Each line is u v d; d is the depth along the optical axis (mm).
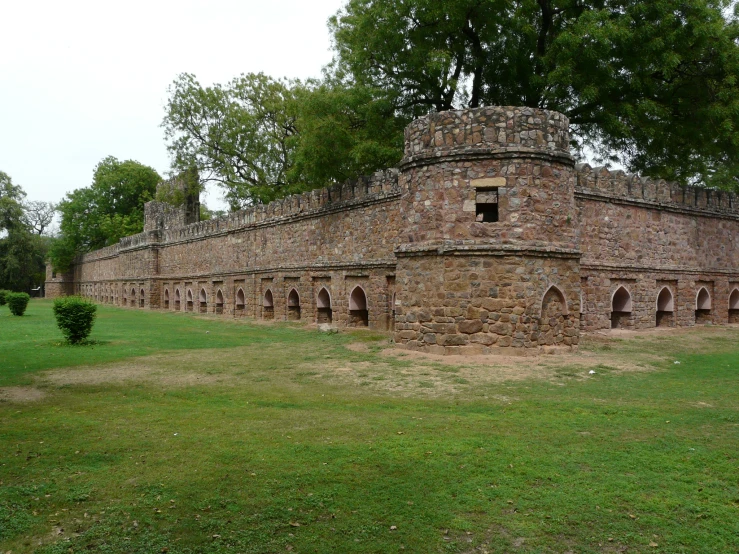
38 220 83625
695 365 11227
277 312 24625
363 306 19859
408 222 13320
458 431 6383
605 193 17797
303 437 6211
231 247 29625
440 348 12281
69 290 68438
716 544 3896
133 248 44781
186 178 38781
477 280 12141
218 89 36469
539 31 21078
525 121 12406
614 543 3922
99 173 62656
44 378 10180
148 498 4645
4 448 5941
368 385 9305
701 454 5566
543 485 4840
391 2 18938
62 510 4457
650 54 18031
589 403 7781
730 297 22234
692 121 20062
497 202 12359
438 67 18391
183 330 20250
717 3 19188
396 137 20219
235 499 4602
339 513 4352
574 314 12859
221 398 8398
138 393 8820
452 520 4230
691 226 20672
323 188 21828
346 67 22578
